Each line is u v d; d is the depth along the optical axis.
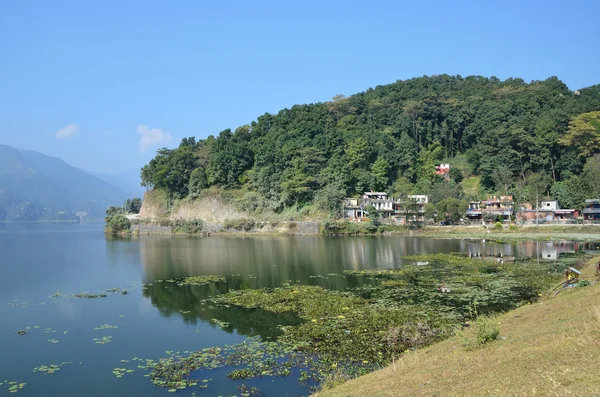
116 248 89.50
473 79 196.50
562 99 145.75
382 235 106.06
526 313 23.20
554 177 122.94
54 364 24.20
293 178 125.44
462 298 36.00
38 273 56.12
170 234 132.25
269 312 33.91
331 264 59.19
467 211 113.81
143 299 39.78
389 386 15.51
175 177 145.50
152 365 23.72
